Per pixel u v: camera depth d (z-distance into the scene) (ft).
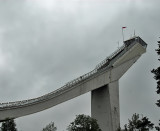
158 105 116.37
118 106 215.31
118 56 228.63
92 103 215.31
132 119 137.18
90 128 132.77
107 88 211.61
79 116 135.44
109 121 202.28
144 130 131.85
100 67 222.07
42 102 180.04
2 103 159.12
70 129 132.77
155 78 121.60
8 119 159.84
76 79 197.77
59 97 188.34
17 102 167.12
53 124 182.70
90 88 202.18
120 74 222.69
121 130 186.50
